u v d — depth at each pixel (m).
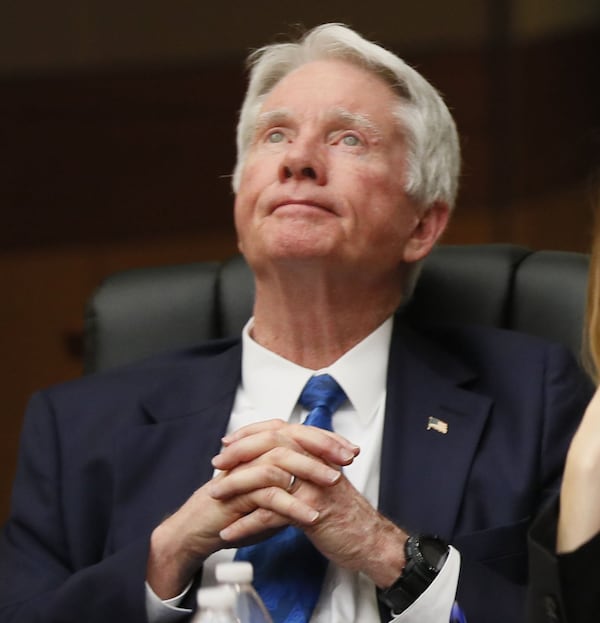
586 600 4.61
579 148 18.97
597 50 19.38
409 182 7.56
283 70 7.78
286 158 7.26
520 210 18.72
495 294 8.22
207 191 17.67
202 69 17.70
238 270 8.41
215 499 6.65
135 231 17.48
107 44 17.42
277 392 7.47
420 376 7.52
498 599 6.62
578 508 4.79
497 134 18.78
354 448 6.60
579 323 8.00
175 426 7.44
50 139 17.22
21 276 16.84
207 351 7.95
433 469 7.16
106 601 6.64
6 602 7.07
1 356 16.42
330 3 18.16
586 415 5.01
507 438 7.30
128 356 8.25
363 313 7.55
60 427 7.57
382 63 7.59
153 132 17.55
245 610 5.32
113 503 7.26
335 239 7.21
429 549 6.55
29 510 7.40
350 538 6.55
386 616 6.77
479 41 18.75
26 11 17.11
